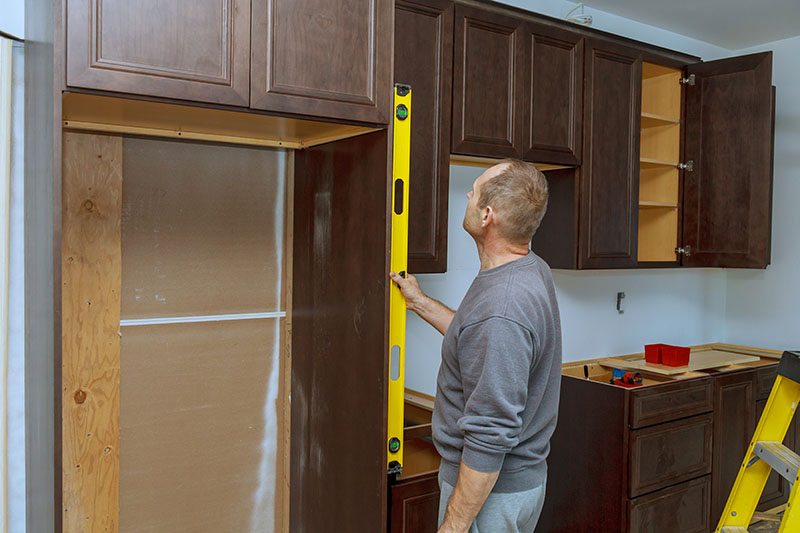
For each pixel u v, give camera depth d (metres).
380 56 1.77
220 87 1.53
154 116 1.76
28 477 1.83
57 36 1.33
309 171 2.20
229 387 2.24
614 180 2.97
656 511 2.88
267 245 2.30
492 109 2.51
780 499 3.53
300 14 1.64
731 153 3.22
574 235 2.89
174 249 2.11
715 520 3.16
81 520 1.97
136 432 2.06
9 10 1.76
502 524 1.65
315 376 2.16
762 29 3.70
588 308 3.52
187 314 2.14
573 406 3.01
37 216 1.60
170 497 2.13
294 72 1.63
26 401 1.83
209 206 2.17
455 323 1.67
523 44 2.59
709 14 3.46
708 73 3.27
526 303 1.55
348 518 1.96
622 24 3.52
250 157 2.24
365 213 1.88
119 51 1.40
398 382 1.89
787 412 2.20
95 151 1.94
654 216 3.52
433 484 2.14
